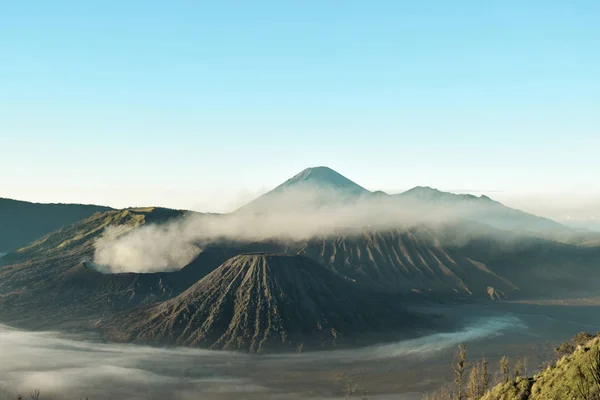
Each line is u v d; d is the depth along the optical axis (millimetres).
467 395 111562
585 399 49531
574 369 53688
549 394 53594
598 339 55844
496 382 130375
